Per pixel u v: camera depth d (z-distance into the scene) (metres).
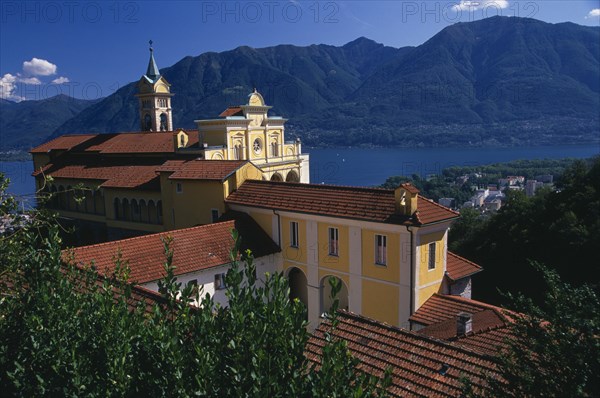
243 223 37.06
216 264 32.62
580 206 47.25
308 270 34.84
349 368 9.45
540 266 12.03
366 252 31.41
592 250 41.53
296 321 9.88
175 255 32.00
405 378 15.88
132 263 30.28
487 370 15.27
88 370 10.11
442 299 29.66
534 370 10.80
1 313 12.33
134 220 52.16
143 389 9.92
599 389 9.92
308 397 9.06
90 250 30.08
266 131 58.34
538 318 11.47
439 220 29.72
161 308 12.06
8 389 11.11
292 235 35.72
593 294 10.99
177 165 44.06
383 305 30.86
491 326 22.92
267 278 10.58
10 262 14.10
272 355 9.45
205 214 41.22
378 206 31.30
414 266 29.09
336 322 9.97
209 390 9.09
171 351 9.66
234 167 40.69
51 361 10.28
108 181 53.81
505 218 52.06
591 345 10.11
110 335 10.45
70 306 11.45
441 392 14.98
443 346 16.88
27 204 15.55
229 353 9.73
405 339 17.62
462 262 33.34
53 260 12.84
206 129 54.19
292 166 62.69
